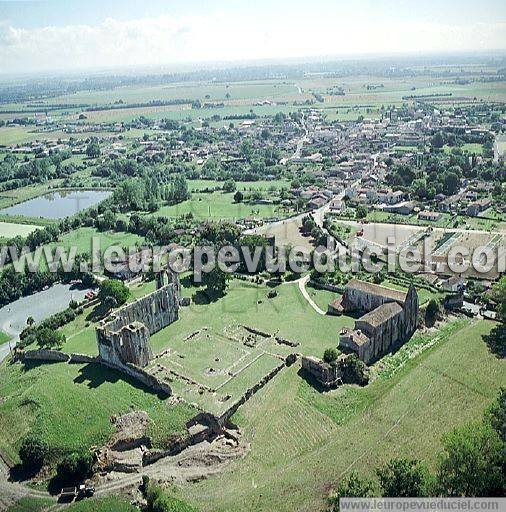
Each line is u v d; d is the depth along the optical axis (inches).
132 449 7303.2
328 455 6973.4
